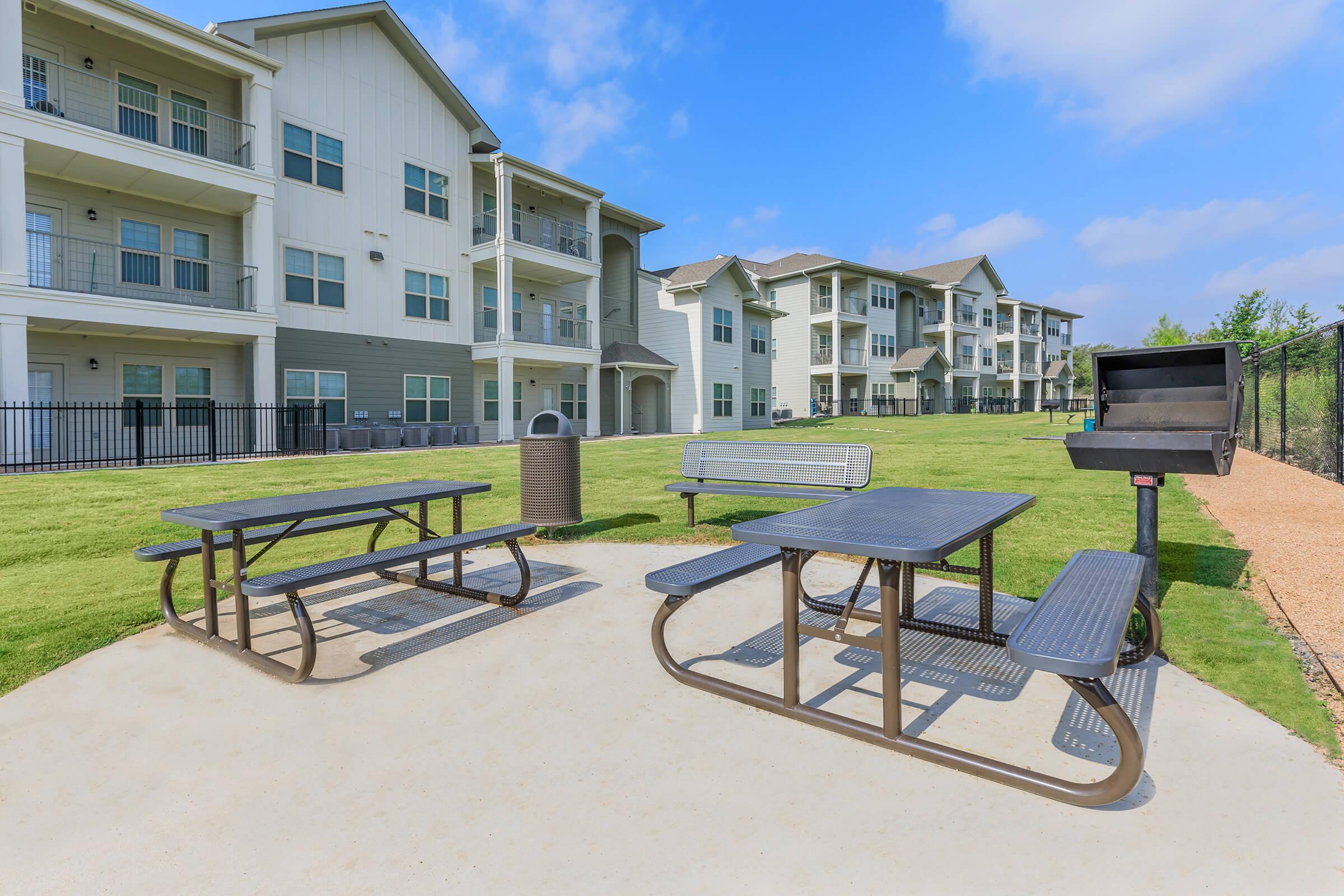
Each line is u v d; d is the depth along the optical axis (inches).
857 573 185.0
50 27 556.1
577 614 155.3
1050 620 85.0
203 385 658.2
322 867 70.8
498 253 849.5
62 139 507.5
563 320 998.4
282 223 703.7
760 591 171.9
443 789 85.6
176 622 145.0
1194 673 115.9
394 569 194.2
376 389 784.3
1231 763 88.5
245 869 70.7
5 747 97.2
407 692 114.7
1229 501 282.8
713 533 242.4
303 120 721.0
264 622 152.7
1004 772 84.1
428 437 789.9
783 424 1320.1
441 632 144.5
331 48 744.3
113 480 407.5
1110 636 78.7
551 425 232.2
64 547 226.7
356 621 152.7
